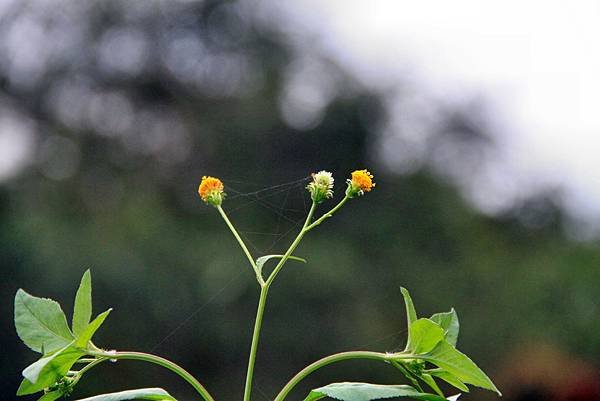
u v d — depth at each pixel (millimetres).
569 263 16688
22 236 16109
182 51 20094
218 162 18406
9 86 19547
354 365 15469
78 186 18609
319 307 15789
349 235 16938
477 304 16375
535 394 14508
